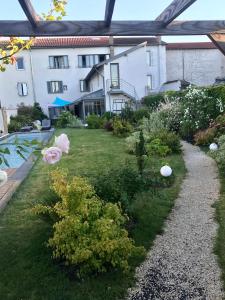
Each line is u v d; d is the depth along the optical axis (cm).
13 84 3109
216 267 329
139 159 636
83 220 331
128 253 315
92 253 306
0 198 549
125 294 291
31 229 422
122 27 372
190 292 292
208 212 479
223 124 1080
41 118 3002
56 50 3131
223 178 655
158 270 329
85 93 3262
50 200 405
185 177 682
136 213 452
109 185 424
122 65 2756
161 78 3181
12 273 320
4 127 1948
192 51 3456
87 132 1752
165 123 1380
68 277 313
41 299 281
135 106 2597
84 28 365
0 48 334
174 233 412
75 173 746
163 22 375
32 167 822
